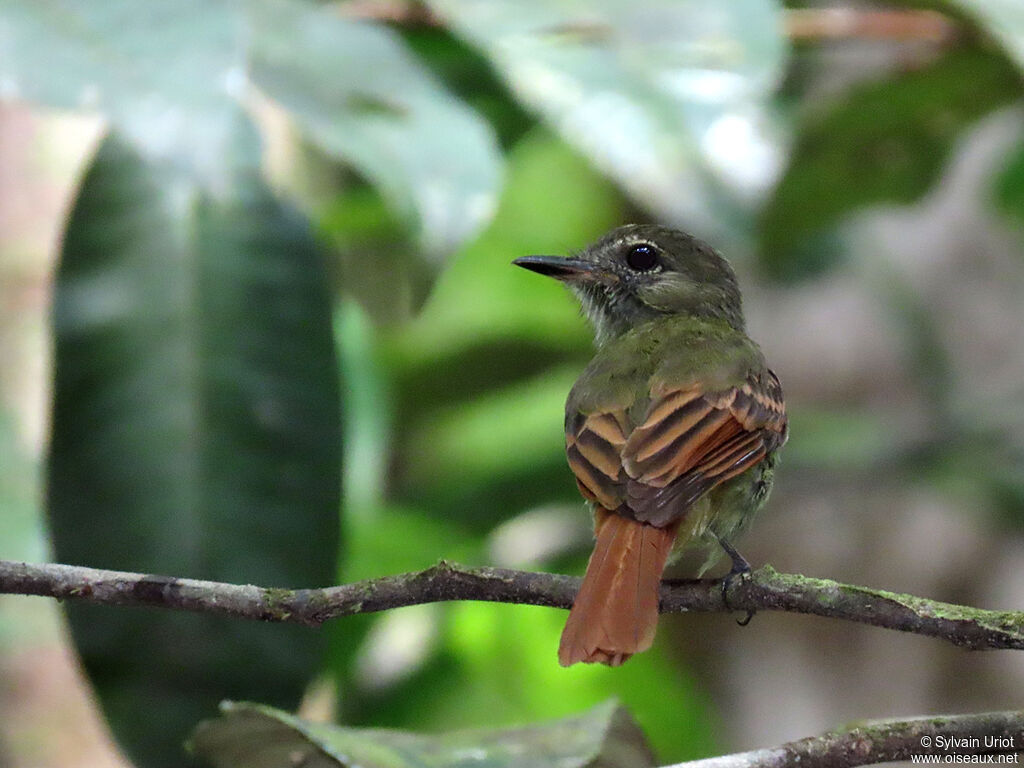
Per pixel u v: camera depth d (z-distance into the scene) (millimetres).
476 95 13367
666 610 7934
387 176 9320
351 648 12820
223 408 9703
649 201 9609
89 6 8758
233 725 8242
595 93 9398
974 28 11766
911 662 17062
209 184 8523
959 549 17062
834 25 12227
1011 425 15914
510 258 18438
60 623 9906
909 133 12883
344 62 9641
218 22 8797
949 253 17516
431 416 17375
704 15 9633
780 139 11484
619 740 8469
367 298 15734
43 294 10367
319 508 9703
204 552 9453
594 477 8375
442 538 14633
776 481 16344
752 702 17172
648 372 9344
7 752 9773
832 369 17453
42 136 10570
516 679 13062
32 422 10219
